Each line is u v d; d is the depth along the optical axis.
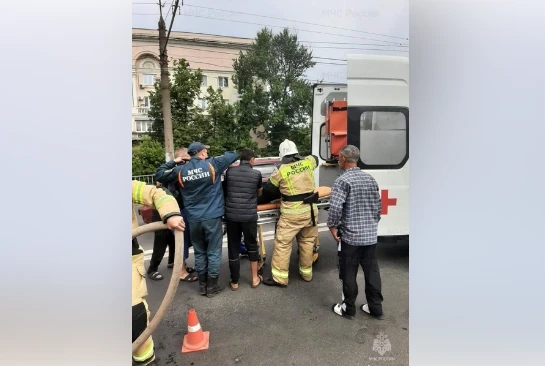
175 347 1.91
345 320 2.12
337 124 3.32
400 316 2.15
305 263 2.58
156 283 2.52
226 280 2.62
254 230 2.41
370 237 2.04
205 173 2.20
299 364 1.79
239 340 1.95
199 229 2.29
